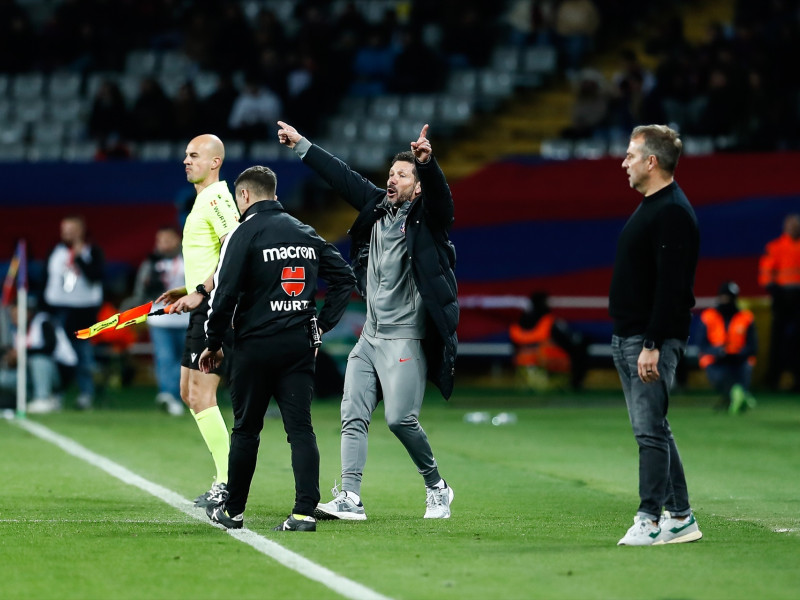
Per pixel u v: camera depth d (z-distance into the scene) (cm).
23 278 5247
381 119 8062
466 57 8412
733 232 6681
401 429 2666
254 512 2770
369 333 2719
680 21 8350
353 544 2344
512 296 6700
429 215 2617
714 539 2420
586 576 2050
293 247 2469
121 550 2275
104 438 4381
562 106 8200
